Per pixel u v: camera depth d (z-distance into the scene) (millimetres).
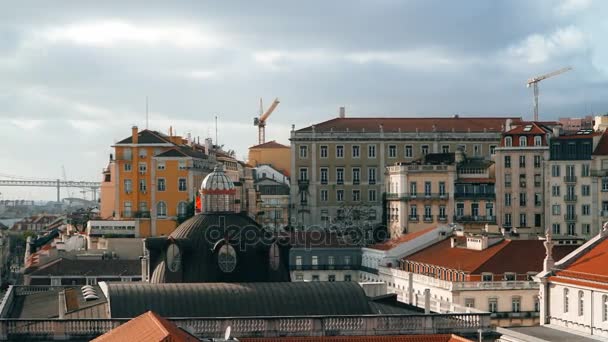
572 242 197250
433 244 191625
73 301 97875
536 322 157500
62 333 84250
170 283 98562
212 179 109188
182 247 104062
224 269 103875
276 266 105750
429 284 167000
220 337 84812
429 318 88875
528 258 161875
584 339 106125
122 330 67188
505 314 157250
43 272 178375
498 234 179875
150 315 67250
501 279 159125
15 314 96188
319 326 86812
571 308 118125
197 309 92500
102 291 101438
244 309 93375
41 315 94312
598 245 124062
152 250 105688
